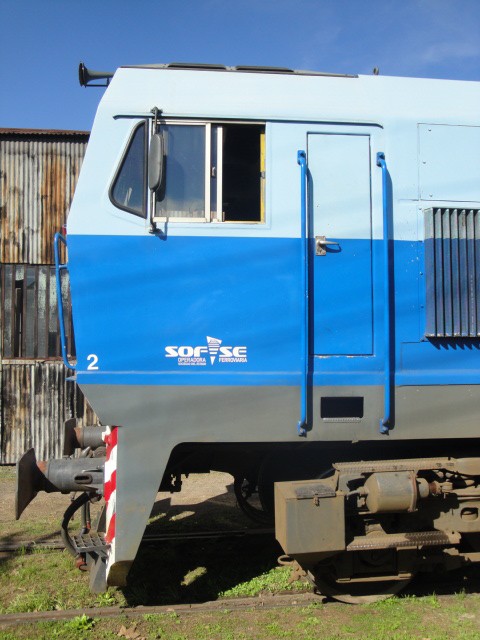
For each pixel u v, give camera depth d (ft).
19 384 32.01
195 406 13.26
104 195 13.46
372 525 14.35
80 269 13.21
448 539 13.75
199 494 25.16
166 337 13.30
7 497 25.22
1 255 31.78
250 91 14.16
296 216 13.76
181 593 14.96
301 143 13.97
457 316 14.06
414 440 15.31
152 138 13.16
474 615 13.62
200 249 13.47
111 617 13.56
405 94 14.73
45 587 15.31
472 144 14.66
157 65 14.78
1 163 31.83
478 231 14.39
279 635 12.69
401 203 14.21
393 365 13.91
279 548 18.08
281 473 15.83
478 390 14.12
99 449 16.94
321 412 13.66
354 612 13.83
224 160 14.28
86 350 13.11
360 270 13.91
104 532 14.97
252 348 13.47
